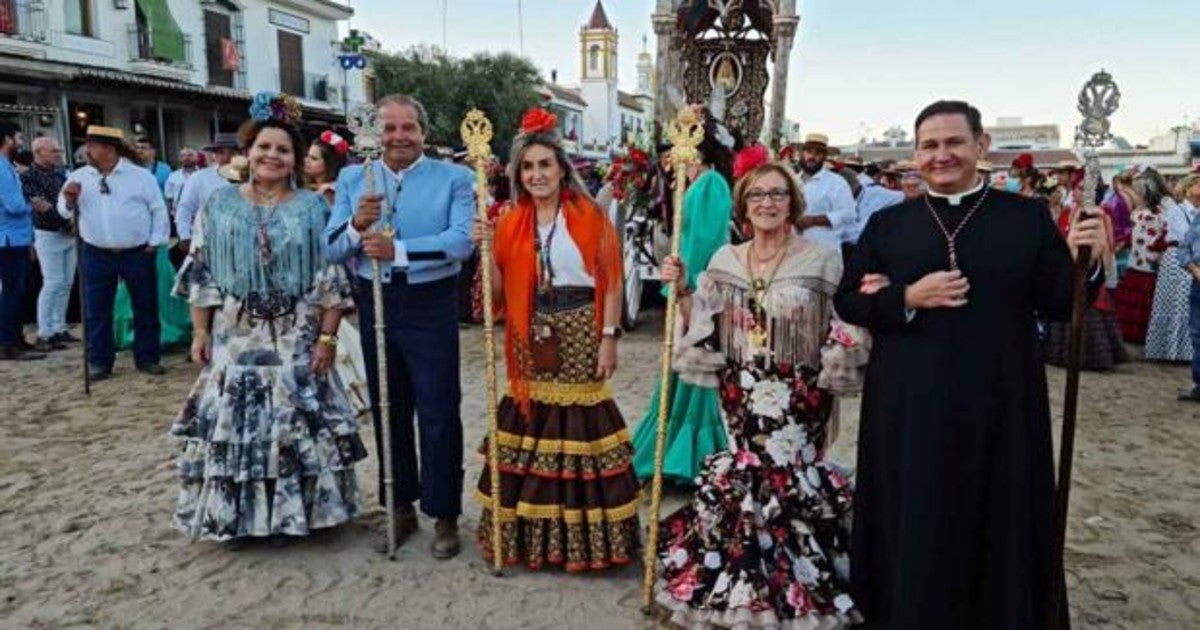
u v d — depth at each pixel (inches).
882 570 112.4
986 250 102.3
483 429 215.5
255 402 140.6
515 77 1311.5
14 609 126.6
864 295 108.0
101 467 187.3
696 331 126.5
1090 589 134.7
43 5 681.6
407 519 151.6
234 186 143.6
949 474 101.8
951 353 102.1
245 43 922.7
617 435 138.1
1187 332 310.0
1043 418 103.0
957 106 105.2
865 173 447.5
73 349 312.3
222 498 139.4
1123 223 352.2
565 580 136.2
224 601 129.0
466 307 369.1
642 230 327.6
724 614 115.6
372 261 134.6
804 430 123.3
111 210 260.2
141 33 790.5
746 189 122.4
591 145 2090.3
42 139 309.9
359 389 226.8
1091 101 99.2
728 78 455.2
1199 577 139.4
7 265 292.0
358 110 132.2
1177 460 200.7
